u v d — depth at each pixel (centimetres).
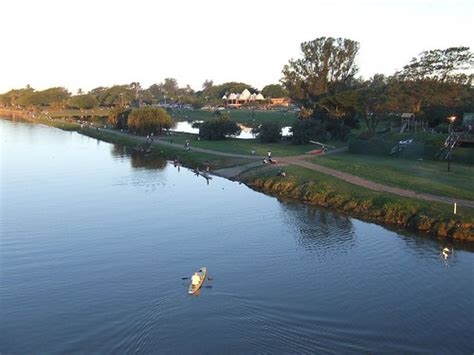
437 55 11175
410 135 9956
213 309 3450
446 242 5022
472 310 3512
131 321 3300
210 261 4500
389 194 6272
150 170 9375
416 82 10812
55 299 3716
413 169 7538
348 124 12712
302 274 4162
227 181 8231
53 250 4831
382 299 3675
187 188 7694
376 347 2984
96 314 3441
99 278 4116
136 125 15012
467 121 10056
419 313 3456
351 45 14050
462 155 8069
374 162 8306
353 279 4059
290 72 14450
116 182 8194
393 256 4622
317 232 5384
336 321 3300
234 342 2975
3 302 3681
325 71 14088
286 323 3241
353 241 5069
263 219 5909
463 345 3036
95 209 6412
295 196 7000
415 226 5472
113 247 4912
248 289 3816
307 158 9106
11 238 5212
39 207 6519
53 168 9631
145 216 6059
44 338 3145
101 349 2984
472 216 5303
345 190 6688
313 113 12781
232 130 13162
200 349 2905
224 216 6041
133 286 3922
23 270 4325
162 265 4403
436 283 3994
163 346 2958
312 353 2881
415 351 2952
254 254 4681
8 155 11500
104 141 14738
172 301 3584
